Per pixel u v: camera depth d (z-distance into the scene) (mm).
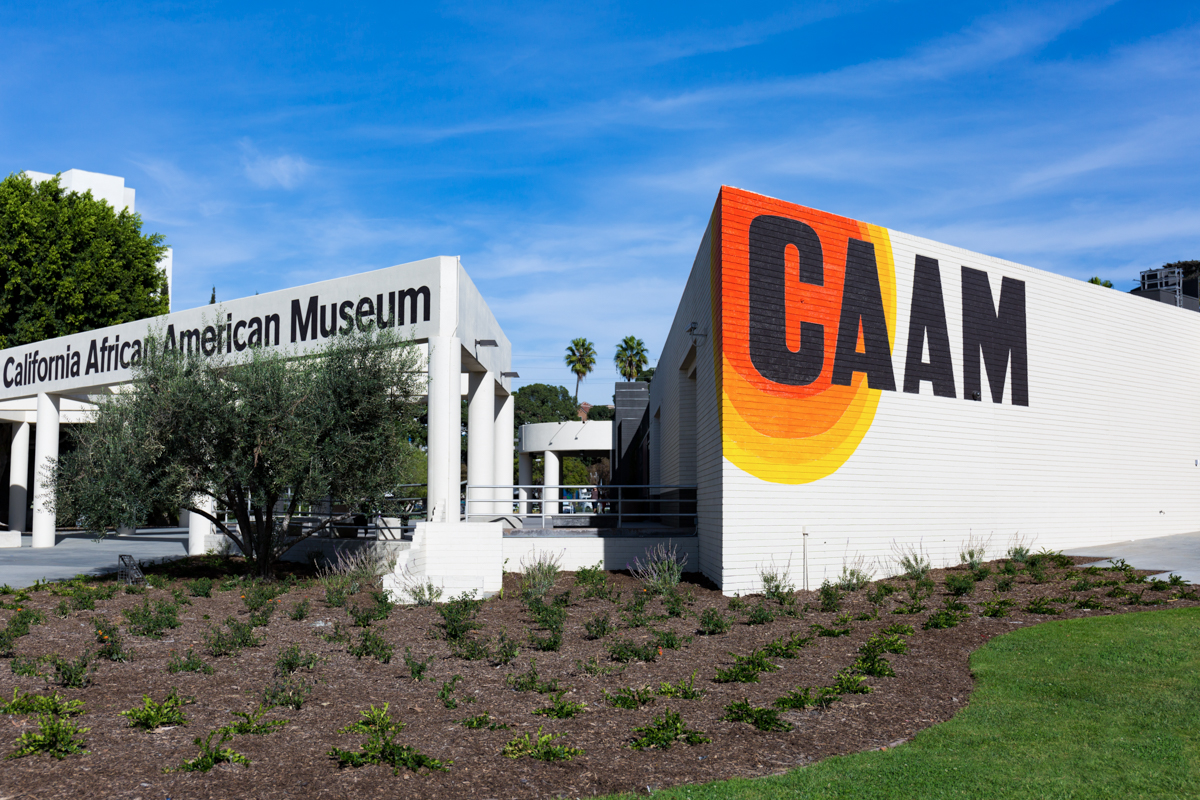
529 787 5391
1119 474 19531
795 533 14414
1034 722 6680
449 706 7188
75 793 5098
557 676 8367
